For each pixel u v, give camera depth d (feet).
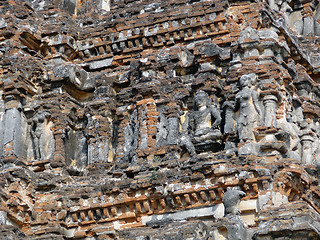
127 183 189.67
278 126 191.21
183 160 190.49
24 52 212.43
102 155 202.59
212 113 195.93
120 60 213.46
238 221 173.06
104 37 215.10
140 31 211.82
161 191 186.70
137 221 189.37
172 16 209.87
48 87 208.85
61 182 197.98
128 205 189.88
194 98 198.90
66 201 193.26
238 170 182.91
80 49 216.54
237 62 197.77
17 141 201.87
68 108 207.51
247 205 181.68
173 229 176.14
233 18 206.39
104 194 191.62
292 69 202.08
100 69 214.90
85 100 212.23
